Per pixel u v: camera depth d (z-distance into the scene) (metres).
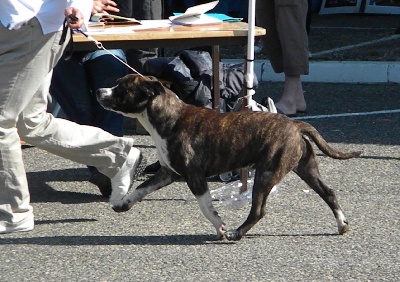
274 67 14.18
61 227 8.79
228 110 10.77
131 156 8.93
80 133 8.82
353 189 10.09
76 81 9.80
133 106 8.08
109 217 9.11
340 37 20.33
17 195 8.47
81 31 8.34
